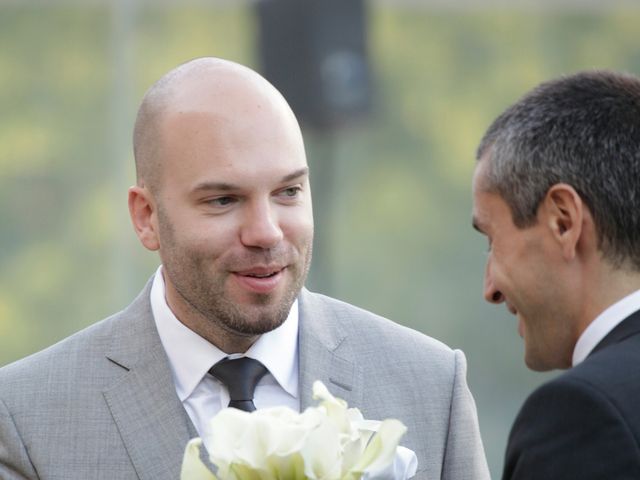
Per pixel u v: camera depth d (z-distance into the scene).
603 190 7.10
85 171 34.09
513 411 36.03
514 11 38.50
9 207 33.94
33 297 33.56
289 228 8.15
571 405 6.65
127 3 33.75
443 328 37.31
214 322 8.31
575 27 38.44
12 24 34.44
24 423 8.40
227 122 8.11
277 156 8.09
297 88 23.52
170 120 8.26
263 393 8.56
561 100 7.32
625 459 6.45
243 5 34.28
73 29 34.59
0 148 34.12
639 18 38.28
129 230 33.03
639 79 7.41
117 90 34.28
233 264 8.06
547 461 6.64
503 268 7.44
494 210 7.47
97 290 33.38
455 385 8.91
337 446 6.83
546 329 7.37
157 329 8.70
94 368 8.64
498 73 38.50
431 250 37.97
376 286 37.50
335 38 23.55
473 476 8.68
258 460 6.80
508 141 7.39
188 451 6.89
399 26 38.38
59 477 8.27
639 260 7.12
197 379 8.51
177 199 8.20
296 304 8.91
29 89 34.41
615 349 6.89
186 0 34.50
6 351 33.25
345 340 8.91
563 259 7.23
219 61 8.45
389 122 38.19
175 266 8.28
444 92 38.44
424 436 8.68
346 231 37.69
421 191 38.16
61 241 33.91
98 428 8.41
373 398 8.71
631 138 7.13
